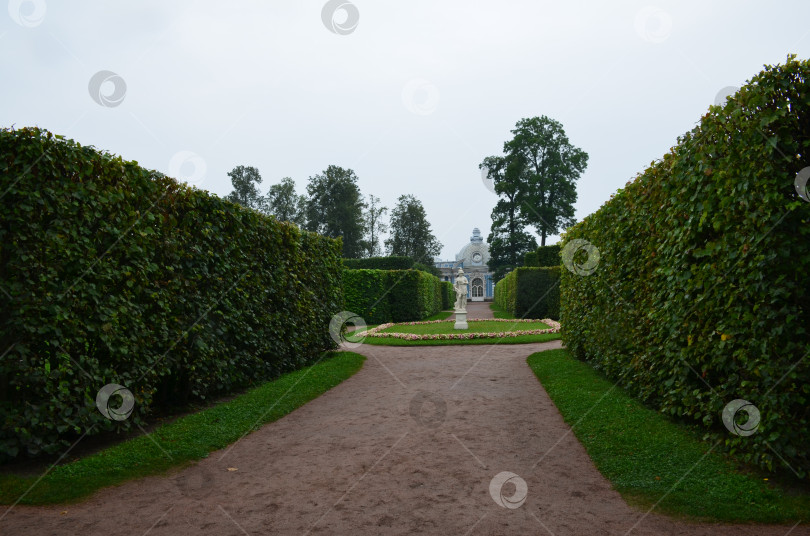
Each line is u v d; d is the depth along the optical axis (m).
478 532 3.13
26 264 4.26
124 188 5.34
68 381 4.56
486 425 5.79
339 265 13.52
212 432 5.37
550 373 8.77
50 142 4.47
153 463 4.45
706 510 3.32
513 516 3.36
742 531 3.07
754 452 3.88
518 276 25.12
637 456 4.36
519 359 11.26
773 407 3.67
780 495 3.49
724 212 4.22
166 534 3.12
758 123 3.88
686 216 5.00
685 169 4.95
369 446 5.06
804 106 3.77
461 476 4.14
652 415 5.55
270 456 4.77
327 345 12.05
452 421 6.01
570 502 3.58
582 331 9.48
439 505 3.56
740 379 4.11
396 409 6.73
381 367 10.59
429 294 33.03
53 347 4.45
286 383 8.20
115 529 3.19
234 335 7.59
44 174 4.40
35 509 3.49
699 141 4.68
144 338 5.55
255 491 3.87
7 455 4.25
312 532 3.15
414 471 4.29
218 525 3.26
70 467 4.19
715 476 3.83
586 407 6.17
